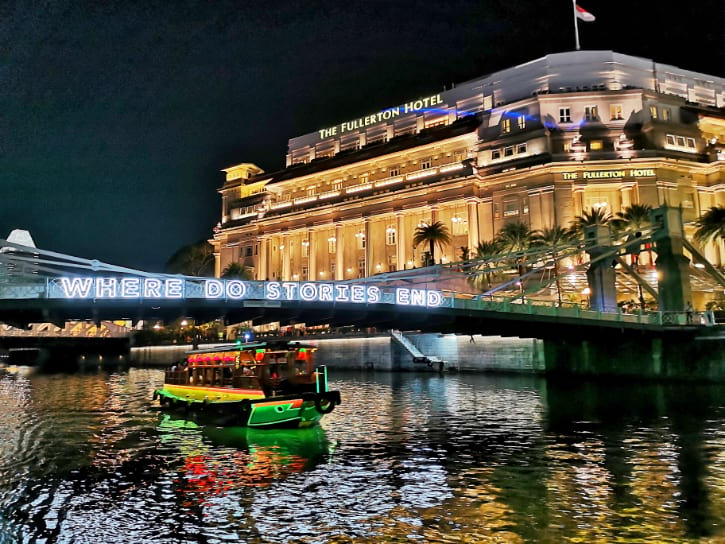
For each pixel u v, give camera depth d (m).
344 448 23.28
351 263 98.25
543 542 13.09
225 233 117.75
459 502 16.02
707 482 17.31
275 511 15.62
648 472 18.53
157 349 97.75
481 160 84.38
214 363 32.72
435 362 61.69
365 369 69.12
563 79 82.25
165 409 35.97
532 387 43.44
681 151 77.88
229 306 29.89
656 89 83.25
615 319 41.47
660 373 42.38
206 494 17.34
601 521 14.34
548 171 76.38
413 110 98.88
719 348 39.28
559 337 45.22
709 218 61.12
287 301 31.06
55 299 26.77
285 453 22.62
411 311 34.62
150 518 15.29
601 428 25.94
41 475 19.80
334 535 13.80
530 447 22.53
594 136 78.00
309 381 29.77
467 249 76.25
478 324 39.34
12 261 27.97
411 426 27.84
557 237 64.50
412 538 13.48
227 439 25.81
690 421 26.92
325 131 111.06
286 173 111.19
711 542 12.98
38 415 34.16
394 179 93.81
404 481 18.28
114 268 29.30
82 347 104.25
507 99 86.69
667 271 44.12
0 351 110.88
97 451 23.56
